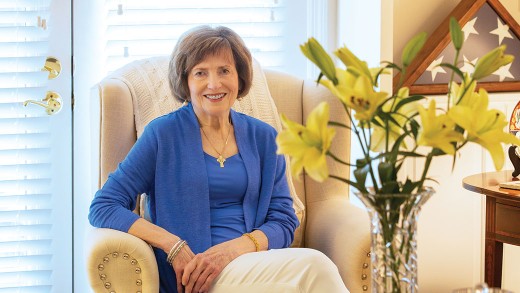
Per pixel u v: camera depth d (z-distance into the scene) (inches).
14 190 106.5
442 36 117.4
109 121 93.6
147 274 77.6
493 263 94.3
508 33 121.3
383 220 49.9
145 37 119.6
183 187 87.6
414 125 50.5
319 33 123.3
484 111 48.1
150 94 98.3
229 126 93.4
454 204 120.6
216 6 121.6
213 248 83.0
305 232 101.1
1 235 106.3
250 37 123.1
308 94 105.7
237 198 91.0
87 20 118.3
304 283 75.3
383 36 106.2
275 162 93.2
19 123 106.1
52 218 106.9
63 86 106.3
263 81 104.9
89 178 120.2
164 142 88.8
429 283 121.5
